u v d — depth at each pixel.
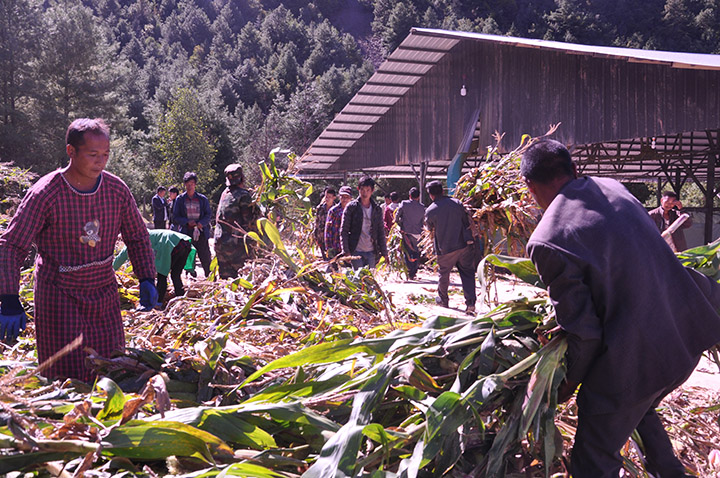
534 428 2.26
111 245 3.07
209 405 2.59
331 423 2.29
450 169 19.33
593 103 15.52
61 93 44.94
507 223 6.18
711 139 19.28
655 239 2.25
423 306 8.28
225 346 2.96
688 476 2.55
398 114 23.50
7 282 2.68
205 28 199.62
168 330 3.66
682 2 175.75
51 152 40.69
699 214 24.16
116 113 47.16
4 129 39.56
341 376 2.57
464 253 7.58
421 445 2.11
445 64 20.70
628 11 186.12
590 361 2.20
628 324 2.12
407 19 180.12
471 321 2.57
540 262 2.20
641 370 2.14
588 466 2.30
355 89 120.75
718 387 4.47
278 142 67.25
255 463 2.12
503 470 2.28
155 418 2.21
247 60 146.88
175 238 6.12
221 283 4.37
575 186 2.33
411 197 11.91
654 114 13.98
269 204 7.28
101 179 2.97
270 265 5.23
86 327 2.97
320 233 9.35
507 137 18.23
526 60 17.55
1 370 2.64
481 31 176.50
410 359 2.46
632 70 14.52
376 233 8.12
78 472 1.88
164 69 134.88
